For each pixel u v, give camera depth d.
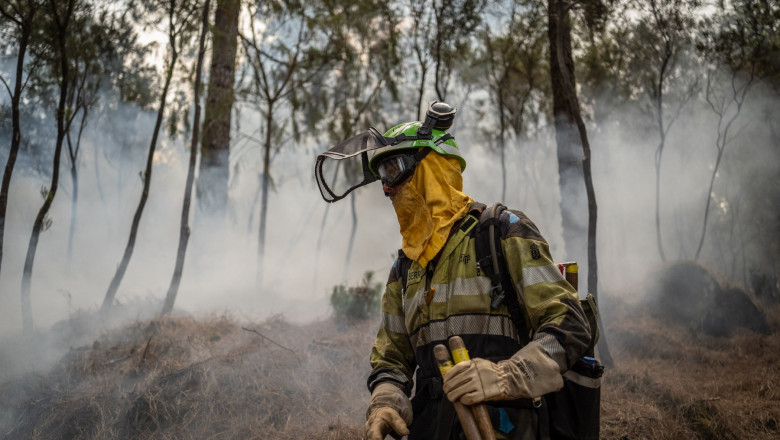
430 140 2.01
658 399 4.55
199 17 7.17
